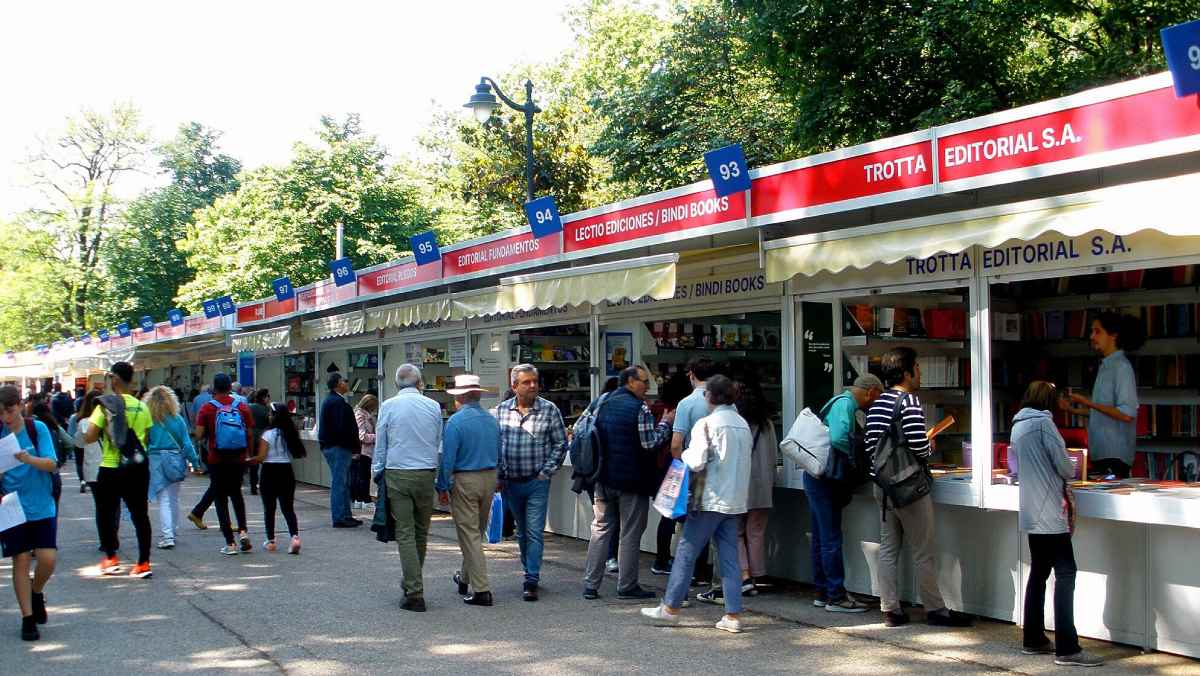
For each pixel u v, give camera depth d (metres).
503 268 11.31
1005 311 9.16
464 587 8.37
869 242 7.11
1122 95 5.66
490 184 33.38
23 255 52.75
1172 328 8.69
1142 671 5.81
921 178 6.73
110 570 9.25
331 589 8.59
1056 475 6.06
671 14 28.91
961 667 6.03
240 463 10.58
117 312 48.72
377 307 14.66
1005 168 6.23
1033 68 19.59
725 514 6.95
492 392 13.31
